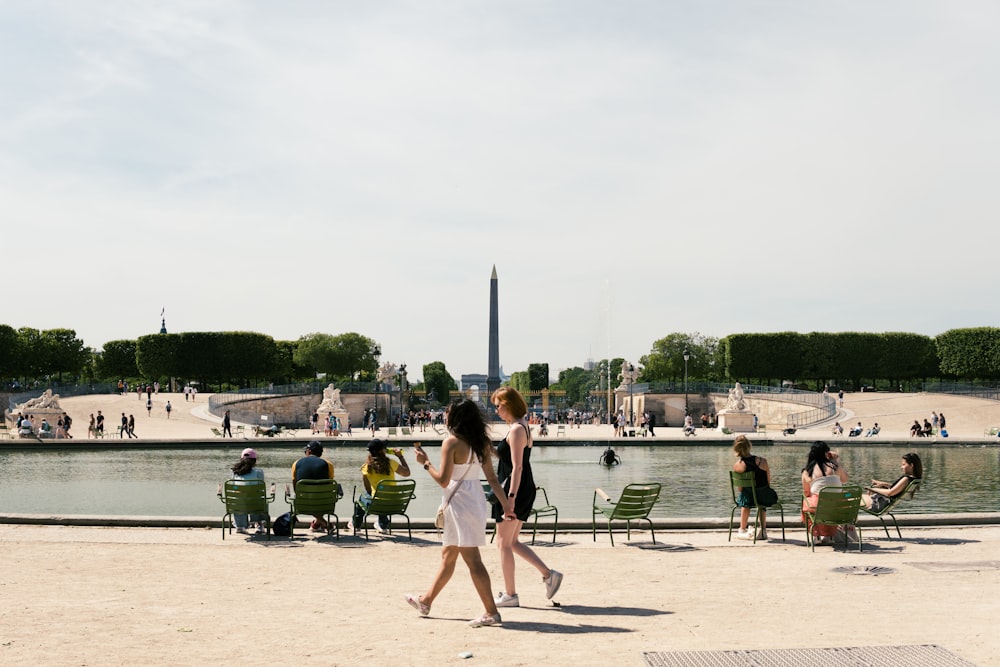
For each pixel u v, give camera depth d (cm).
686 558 1445
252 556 1465
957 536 1667
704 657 787
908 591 1148
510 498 1017
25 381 10231
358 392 9131
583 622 957
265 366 10256
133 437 5584
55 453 4441
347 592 1166
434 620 970
